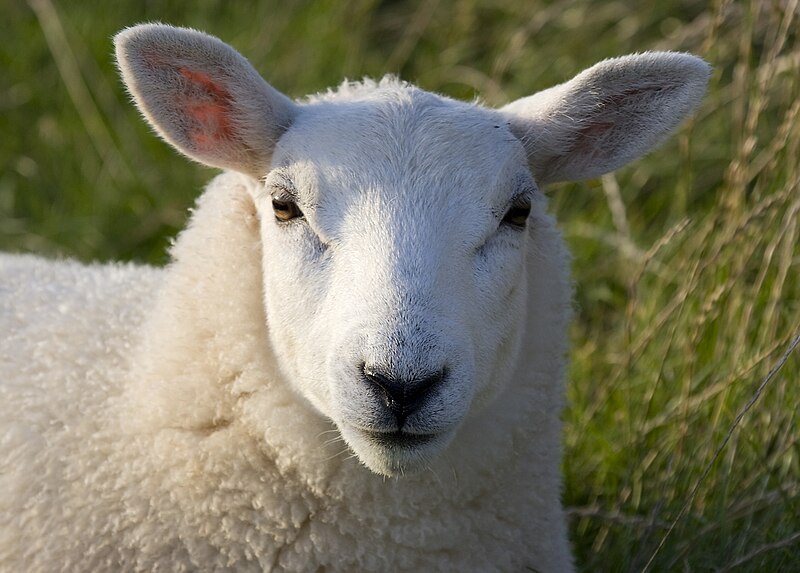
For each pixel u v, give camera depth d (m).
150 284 9.38
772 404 10.38
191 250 8.41
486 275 7.64
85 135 15.61
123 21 16.84
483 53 16.83
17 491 7.95
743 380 10.45
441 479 7.80
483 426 7.98
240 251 8.16
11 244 14.62
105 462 7.87
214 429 7.88
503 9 17.00
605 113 8.46
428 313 7.04
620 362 11.38
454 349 7.04
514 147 7.96
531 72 16.06
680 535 9.63
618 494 10.56
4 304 9.27
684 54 8.12
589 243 13.86
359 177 7.59
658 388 11.20
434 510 7.86
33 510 7.85
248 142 8.10
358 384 6.95
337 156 7.67
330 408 7.36
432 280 7.20
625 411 11.06
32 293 9.38
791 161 11.12
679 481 10.09
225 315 7.96
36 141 15.68
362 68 16.42
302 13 16.91
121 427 7.94
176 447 7.73
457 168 7.66
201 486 7.66
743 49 12.41
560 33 16.53
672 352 11.42
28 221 15.02
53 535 7.77
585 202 14.68
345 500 7.71
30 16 16.94
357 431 7.10
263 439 7.77
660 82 8.23
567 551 8.99
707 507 9.92
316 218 7.61
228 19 17.08
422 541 7.79
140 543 7.67
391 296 7.05
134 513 7.70
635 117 8.46
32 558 7.82
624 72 8.13
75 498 7.82
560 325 8.67
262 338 7.91
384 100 7.95
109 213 14.96
